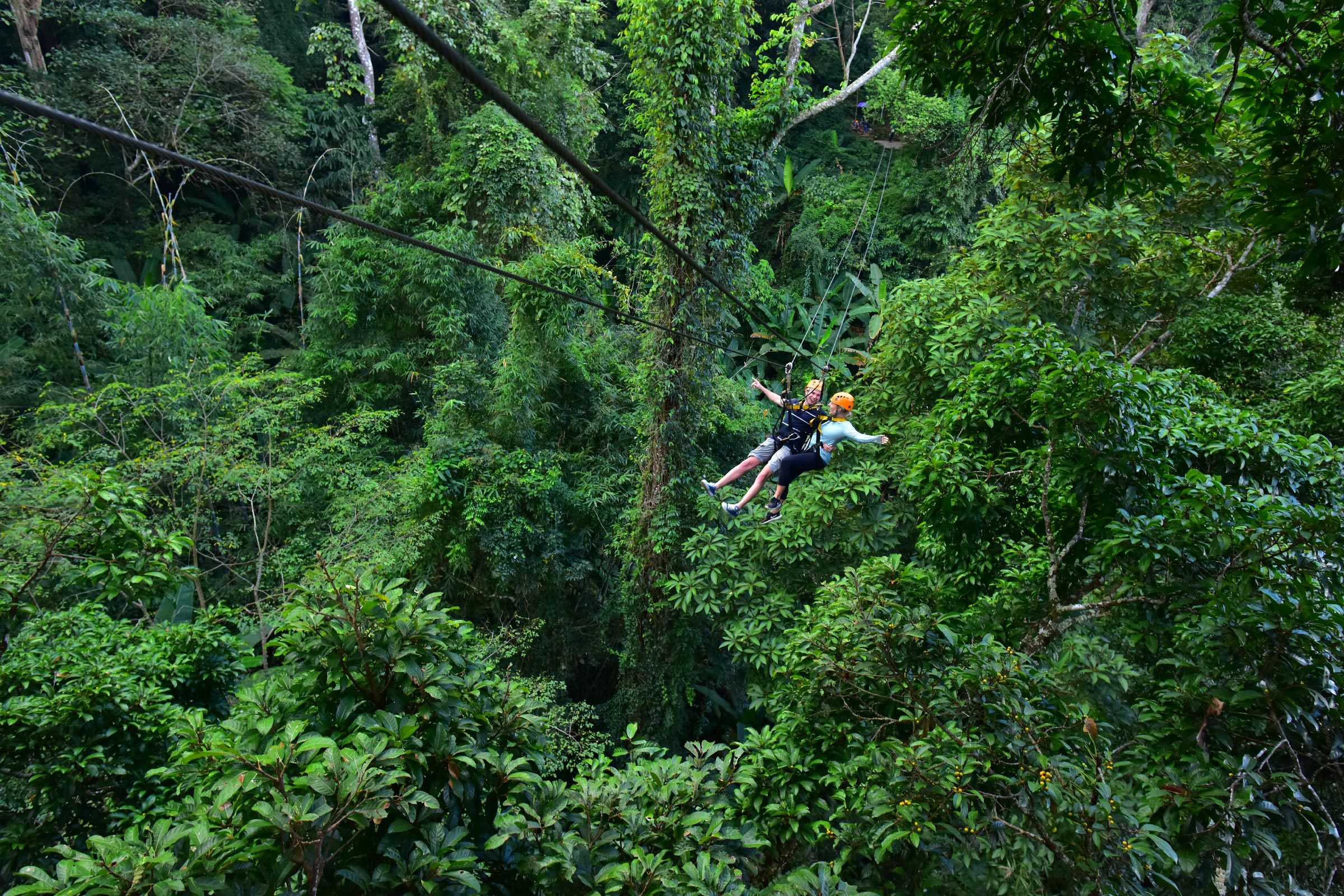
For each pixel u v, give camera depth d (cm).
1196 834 353
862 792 409
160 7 1936
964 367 808
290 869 237
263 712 287
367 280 1455
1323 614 388
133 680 555
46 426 1156
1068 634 614
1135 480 465
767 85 1062
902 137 2117
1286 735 375
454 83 1700
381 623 297
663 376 1023
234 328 1755
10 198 1185
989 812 377
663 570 1056
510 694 338
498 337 1514
